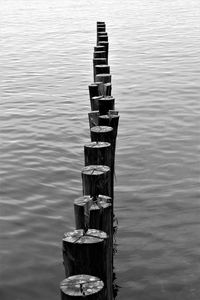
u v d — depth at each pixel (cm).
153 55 2403
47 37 3195
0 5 6009
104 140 687
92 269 398
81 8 5238
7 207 836
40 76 2012
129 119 1370
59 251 706
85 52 2569
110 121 760
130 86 1766
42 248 713
